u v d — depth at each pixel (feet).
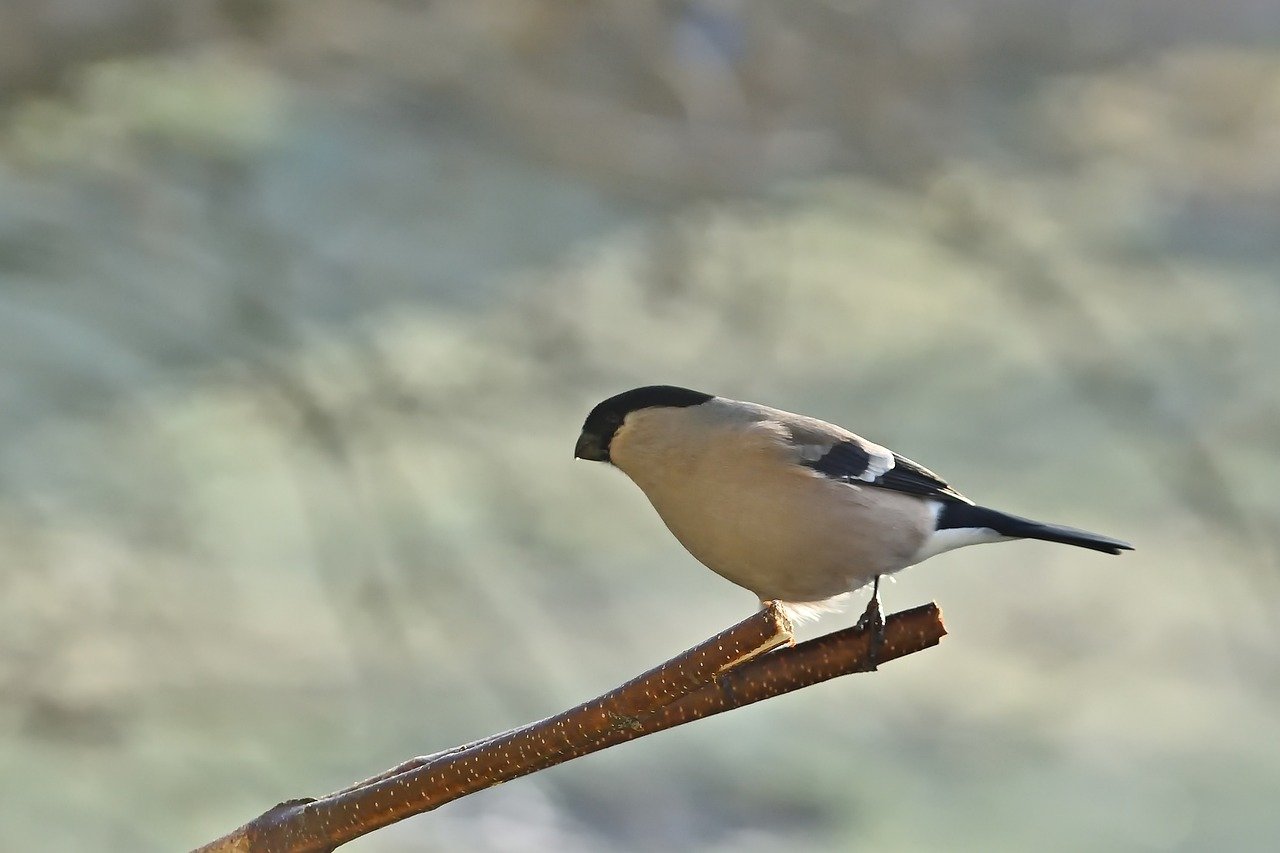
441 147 41.27
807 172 41.45
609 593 49.08
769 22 39.55
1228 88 59.57
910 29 41.39
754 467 20.68
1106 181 55.01
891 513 21.12
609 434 21.58
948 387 57.26
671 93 39.50
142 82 38.04
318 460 43.04
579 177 41.06
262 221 40.29
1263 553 52.01
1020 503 55.52
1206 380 57.16
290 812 15.88
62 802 38.86
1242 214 61.31
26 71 34.78
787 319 51.06
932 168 42.57
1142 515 56.24
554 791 44.50
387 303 43.96
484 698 43.47
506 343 46.42
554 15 39.04
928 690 50.24
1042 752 46.03
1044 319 52.31
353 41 38.68
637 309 47.19
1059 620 53.31
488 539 47.88
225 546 46.73
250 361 39.47
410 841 41.68
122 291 38.63
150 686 42.39
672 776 45.24
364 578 43.11
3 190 37.60
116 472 46.98
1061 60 49.01
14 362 42.09
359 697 43.32
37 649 43.39
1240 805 44.04
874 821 42.37
